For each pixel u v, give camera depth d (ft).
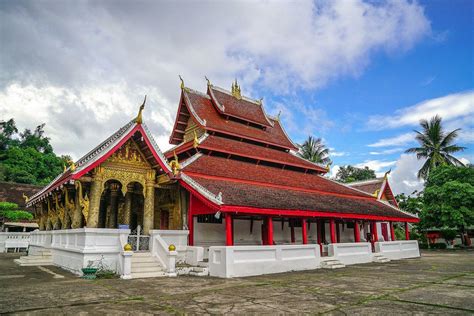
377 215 79.00
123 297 31.40
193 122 88.48
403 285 39.01
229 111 93.15
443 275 48.52
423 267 61.52
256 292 34.55
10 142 250.16
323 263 62.69
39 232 76.43
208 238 64.59
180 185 62.03
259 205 54.13
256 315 24.64
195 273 49.57
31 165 211.00
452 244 134.92
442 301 29.35
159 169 58.59
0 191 132.57
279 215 58.08
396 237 136.77
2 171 187.32
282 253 56.65
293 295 32.78
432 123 170.09
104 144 57.67
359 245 74.28
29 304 28.09
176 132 90.99
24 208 128.77
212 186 57.57
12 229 126.00
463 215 118.52
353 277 47.24
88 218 50.34
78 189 55.06
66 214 61.11
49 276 46.24
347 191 91.71
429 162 167.12
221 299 30.63
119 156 55.26
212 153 75.72
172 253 49.06
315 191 80.89
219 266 49.03
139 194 68.13
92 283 40.16
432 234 152.56
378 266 64.80
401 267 62.13
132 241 52.37
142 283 40.63
